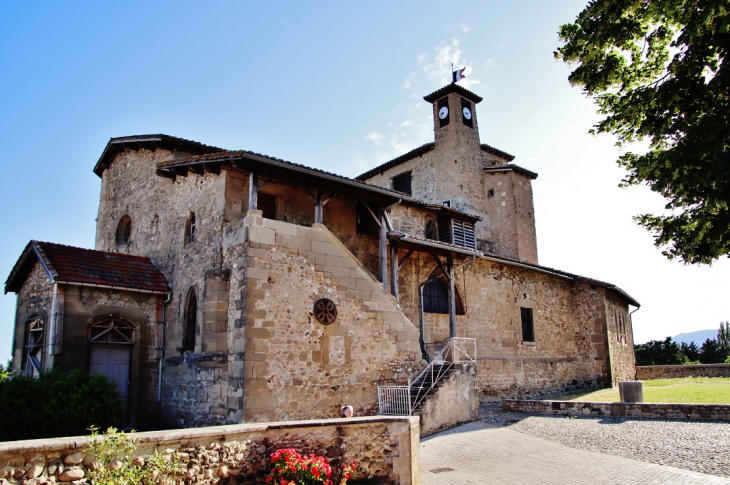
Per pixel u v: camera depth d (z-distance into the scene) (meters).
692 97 7.04
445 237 20.98
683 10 7.01
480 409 16.22
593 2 7.93
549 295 22.19
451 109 27.17
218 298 11.95
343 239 15.30
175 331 14.30
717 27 6.45
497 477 8.93
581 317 22.92
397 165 29.39
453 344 14.66
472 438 11.77
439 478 8.95
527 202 27.48
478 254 17.58
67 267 13.74
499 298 19.91
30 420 9.78
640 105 7.64
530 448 10.80
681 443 10.16
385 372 13.15
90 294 13.77
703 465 8.83
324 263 12.62
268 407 10.92
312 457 7.34
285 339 11.51
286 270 11.91
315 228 12.72
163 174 15.12
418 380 13.54
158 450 6.20
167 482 6.13
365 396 12.61
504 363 19.23
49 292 13.60
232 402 10.97
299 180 12.95
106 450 5.69
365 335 12.96
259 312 11.26
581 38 8.10
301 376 11.59
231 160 12.05
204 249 13.36
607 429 11.87
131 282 14.52
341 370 12.30
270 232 11.86
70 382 10.86
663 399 14.19
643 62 8.18
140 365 14.34
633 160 8.41
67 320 13.23
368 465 8.04
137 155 18.33
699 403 12.34
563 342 22.27
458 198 25.89
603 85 8.27
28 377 10.73
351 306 12.88
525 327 20.86
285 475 6.92
